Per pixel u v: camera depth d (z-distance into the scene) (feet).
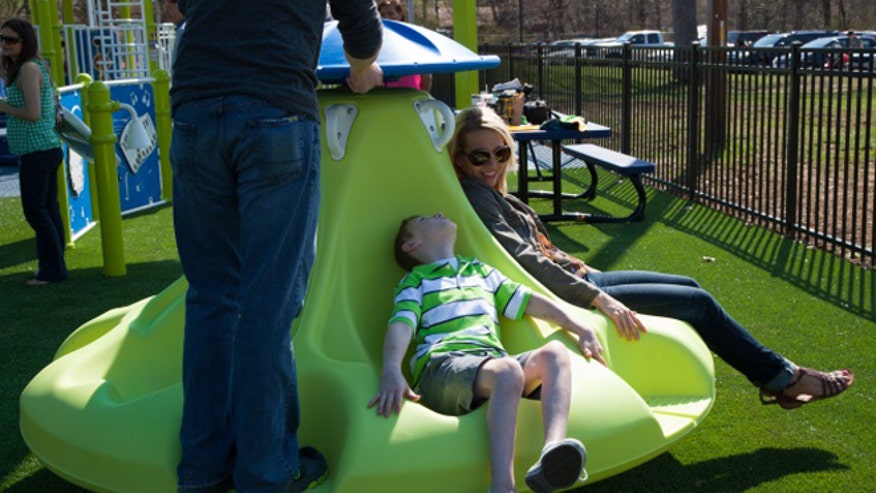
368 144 11.46
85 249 25.25
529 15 251.39
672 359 11.21
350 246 11.18
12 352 16.33
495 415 8.89
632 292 11.94
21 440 12.44
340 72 10.97
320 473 9.31
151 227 28.30
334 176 11.41
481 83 60.13
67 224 25.50
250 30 8.24
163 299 11.80
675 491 10.34
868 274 19.76
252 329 8.36
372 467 8.73
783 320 16.78
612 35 243.19
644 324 11.32
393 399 9.18
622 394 9.74
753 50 26.00
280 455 8.83
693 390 11.16
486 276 10.91
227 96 8.17
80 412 9.93
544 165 39.42
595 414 9.46
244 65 8.20
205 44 8.29
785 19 223.10
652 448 9.73
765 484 10.46
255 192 8.27
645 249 23.24
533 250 11.89
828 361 14.55
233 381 8.59
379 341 11.23
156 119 32.58
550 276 11.59
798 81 23.34
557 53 45.34
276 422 8.62
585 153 30.48
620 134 37.55
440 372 9.63
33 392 10.62
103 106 21.25
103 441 9.52
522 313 10.75
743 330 11.93
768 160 25.04
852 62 21.13
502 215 12.37
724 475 10.71
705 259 21.76
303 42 8.49
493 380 9.11
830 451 11.29
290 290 8.50
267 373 8.43
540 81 47.39
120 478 9.35
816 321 16.65
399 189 11.58
